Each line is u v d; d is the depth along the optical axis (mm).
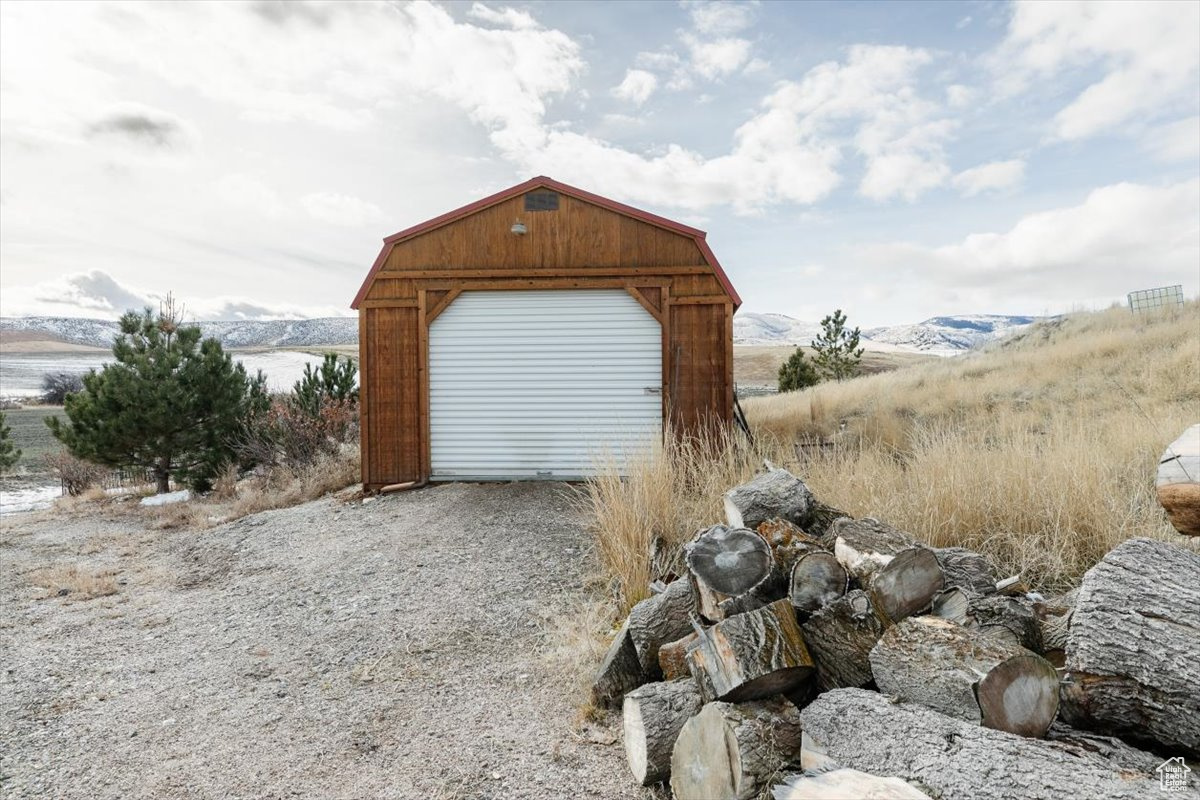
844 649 2781
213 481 12133
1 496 14188
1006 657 2277
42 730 3320
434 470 9383
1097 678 2312
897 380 16750
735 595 3021
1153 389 9648
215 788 2762
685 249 9062
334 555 6531
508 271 9227
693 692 2732
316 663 4094
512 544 6301
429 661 4023
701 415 8969
